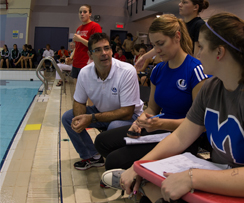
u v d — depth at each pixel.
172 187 0.82
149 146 1.43
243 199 0.78
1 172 1.97
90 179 1.91
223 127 0.94
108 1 14.55
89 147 2.06
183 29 1.44
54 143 2.63
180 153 1.17
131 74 1.93
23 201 1.57
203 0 2.19
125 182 1.08
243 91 0.85
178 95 1.48
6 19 14.18
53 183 1.81
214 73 0.92
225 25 0.84
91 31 3.78
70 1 14.69
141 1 12.50
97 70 1.96
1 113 4.61
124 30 14.65
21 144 2.59
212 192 0.80
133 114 2.11
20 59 12.36
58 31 14.88
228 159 0.96
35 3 14.62
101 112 2.09
